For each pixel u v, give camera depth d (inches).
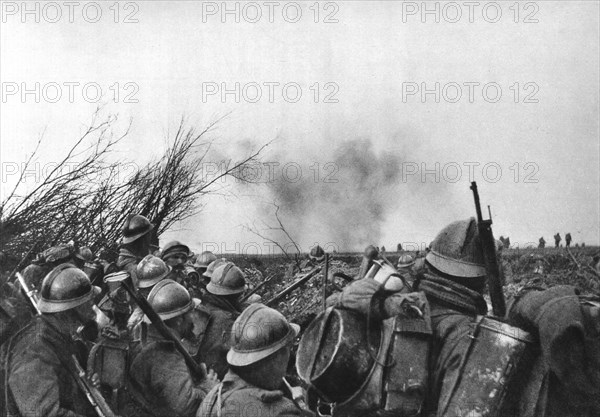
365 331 179.3
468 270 190.2
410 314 177.2
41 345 191.5
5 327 197.2
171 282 214.8
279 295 269.7
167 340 202.7
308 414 179.0
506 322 178.9
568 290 177.8
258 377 163.3
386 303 177.2
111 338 205.8
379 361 175.2
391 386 172.9
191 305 212.8
